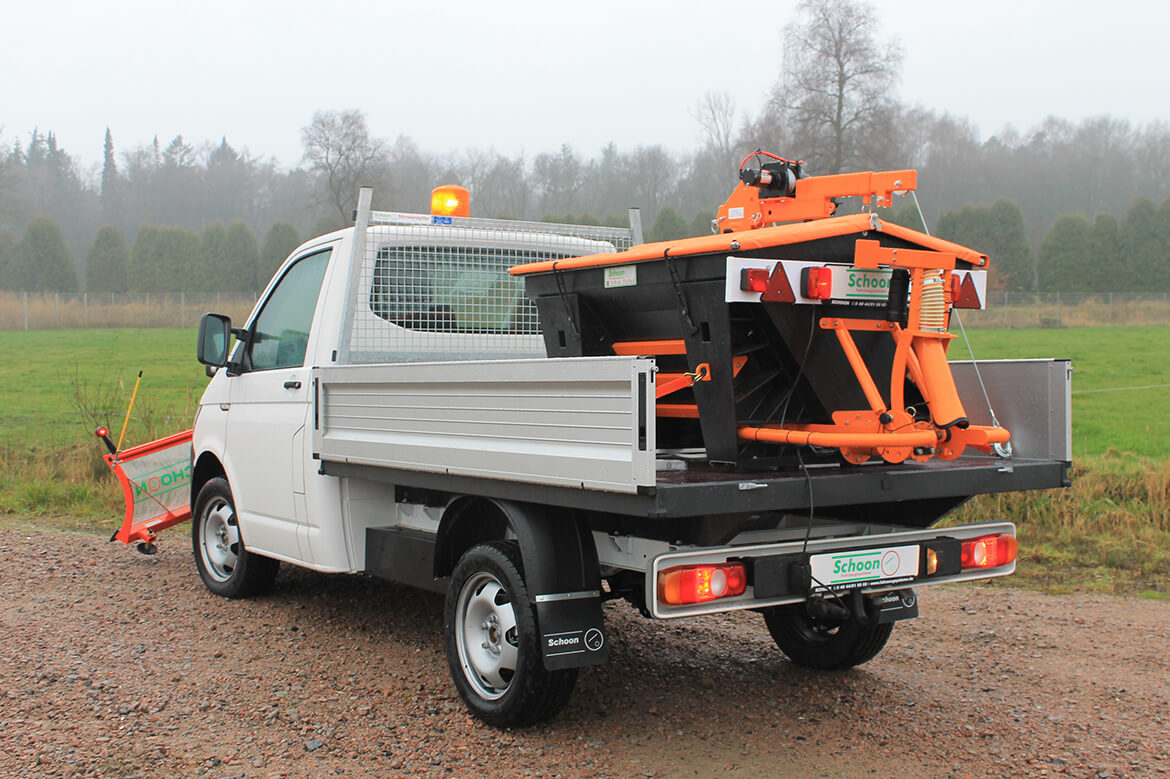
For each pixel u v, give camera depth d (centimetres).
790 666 532
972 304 444
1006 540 446
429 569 489
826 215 491
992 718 455
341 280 573
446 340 607
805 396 423
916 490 407
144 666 518
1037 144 6575
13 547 862
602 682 500
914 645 580
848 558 400
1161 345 4266
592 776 384
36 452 1337
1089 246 5944
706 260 408
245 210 7725
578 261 479
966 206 5903
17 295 6191
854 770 393
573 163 5325
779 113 3662
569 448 373
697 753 408
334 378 528
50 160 7906
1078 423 2081
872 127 3556
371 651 548
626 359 342
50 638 569
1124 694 491
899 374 419
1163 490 931
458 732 429
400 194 4759
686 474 396
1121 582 737
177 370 3469
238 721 439
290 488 577
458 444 434
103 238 6825
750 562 381
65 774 379
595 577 416
